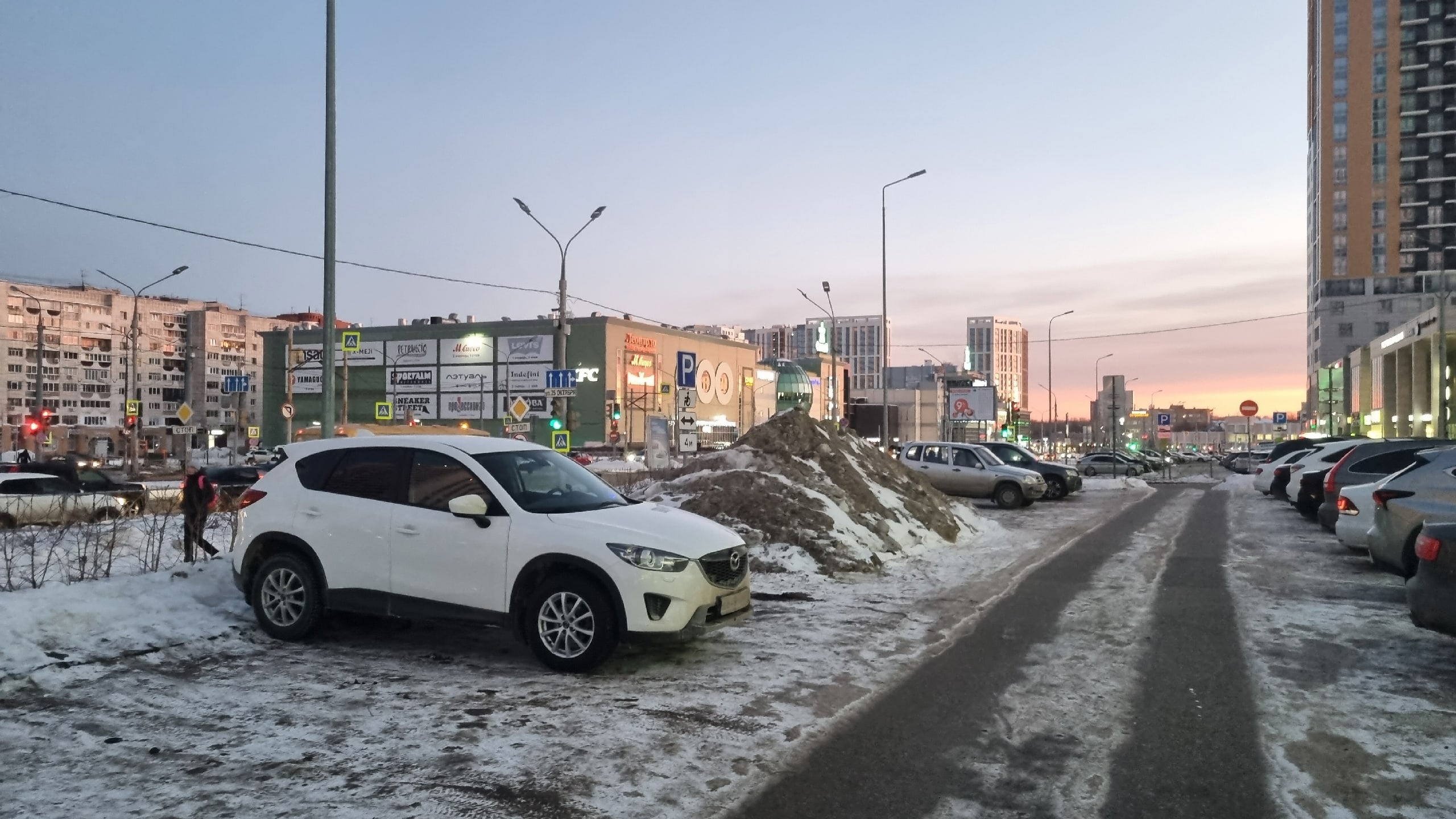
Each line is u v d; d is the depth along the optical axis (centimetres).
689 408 2306
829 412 9119
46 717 559
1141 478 4247
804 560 1170
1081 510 2356
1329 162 12281
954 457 2475
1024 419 9356
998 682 666
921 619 899
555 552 685
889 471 1722
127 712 573
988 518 2008
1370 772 489
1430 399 6003
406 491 752
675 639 674
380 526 740
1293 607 965
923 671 700
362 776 470
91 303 11719
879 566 1211
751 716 579
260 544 784
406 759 494
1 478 1897
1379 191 12000
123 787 453
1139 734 553
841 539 1227
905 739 541
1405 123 11881
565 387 2750
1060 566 1275
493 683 650
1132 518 2078
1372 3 12025
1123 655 751
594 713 581
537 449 827
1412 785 471
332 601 750
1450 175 11669
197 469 1173
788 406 8925
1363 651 765
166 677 653
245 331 13725
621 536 685
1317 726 566
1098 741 541
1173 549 1476
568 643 678
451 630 825
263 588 772
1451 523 721
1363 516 1253
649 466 2230
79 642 705
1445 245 11688
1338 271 12206
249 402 10169
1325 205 12306
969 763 503
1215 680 674
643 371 6919
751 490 1302
